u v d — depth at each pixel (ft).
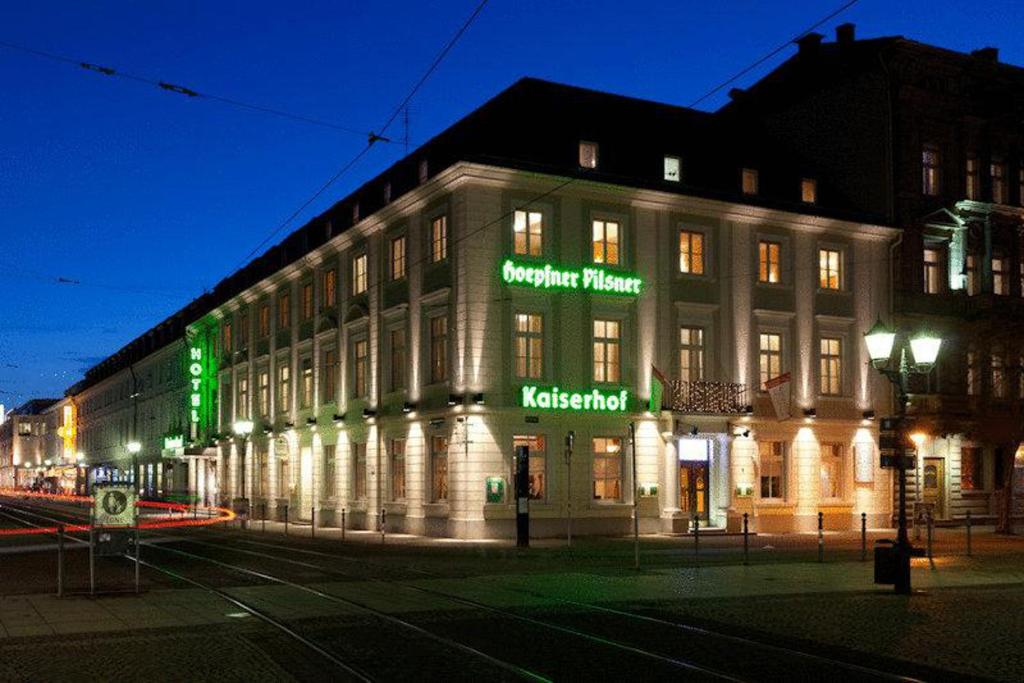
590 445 109.50
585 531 108.17
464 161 104.17
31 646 39.55
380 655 37.68
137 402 264.72
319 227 146.41
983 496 134.72
